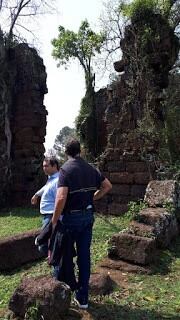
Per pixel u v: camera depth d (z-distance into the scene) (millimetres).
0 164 8672
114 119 7512
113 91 7648
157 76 7387
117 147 7355
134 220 4684
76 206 2746
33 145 8953
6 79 9000
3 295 3326
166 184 5457
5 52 9070
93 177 2855
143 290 3359
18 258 4148
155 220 4586
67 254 2771
